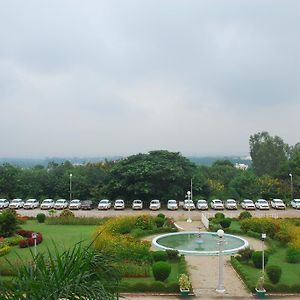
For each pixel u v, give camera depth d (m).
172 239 36.38
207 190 61.94
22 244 32.03
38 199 62.38
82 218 44.38
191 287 22.94
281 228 35.41
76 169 68.88
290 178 63.38
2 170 64.12
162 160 60.38
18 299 8.80
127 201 59.34
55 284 8.88
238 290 23.36
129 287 22.86
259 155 93.19
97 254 10.17
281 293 22.86
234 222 44.62
